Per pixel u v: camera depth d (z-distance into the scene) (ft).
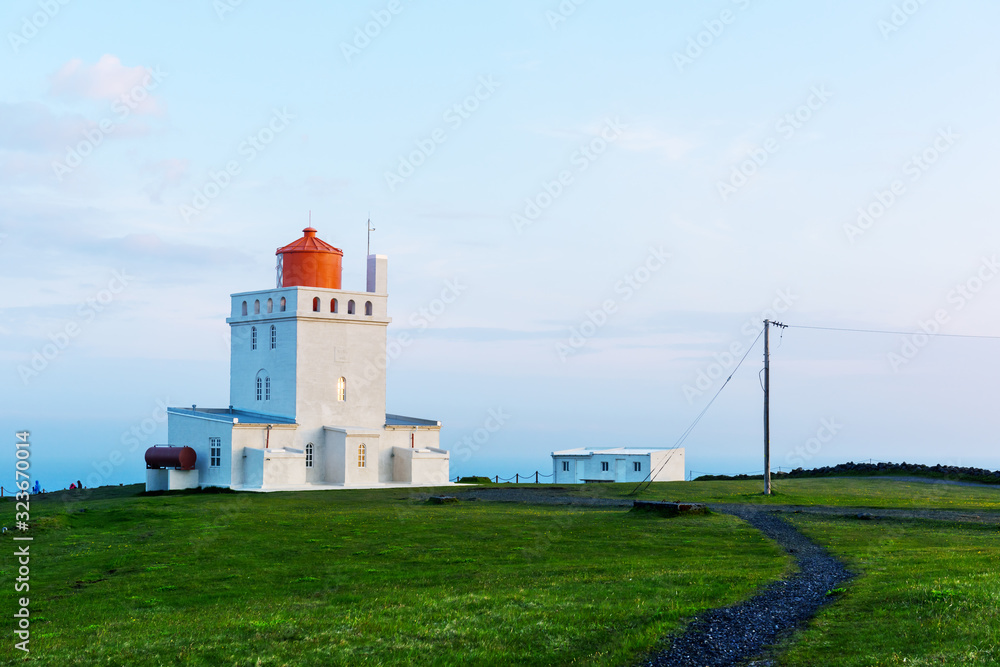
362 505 175.73
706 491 203.92
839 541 126.00
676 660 67.87
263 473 221.46
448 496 184.24
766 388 198.49
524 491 210.38
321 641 71.51
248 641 71.97
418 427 253.65
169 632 76.69
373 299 249.14
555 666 67.00
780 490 206.08
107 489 237.86
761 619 78.64
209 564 115.44
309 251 245.86
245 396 249.14
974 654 61.87
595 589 90.68
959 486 226.17
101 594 99.40
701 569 104.63
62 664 67.51
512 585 96.02
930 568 97.96
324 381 239.30
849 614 77.71
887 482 239.91
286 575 108.06
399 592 93.66
